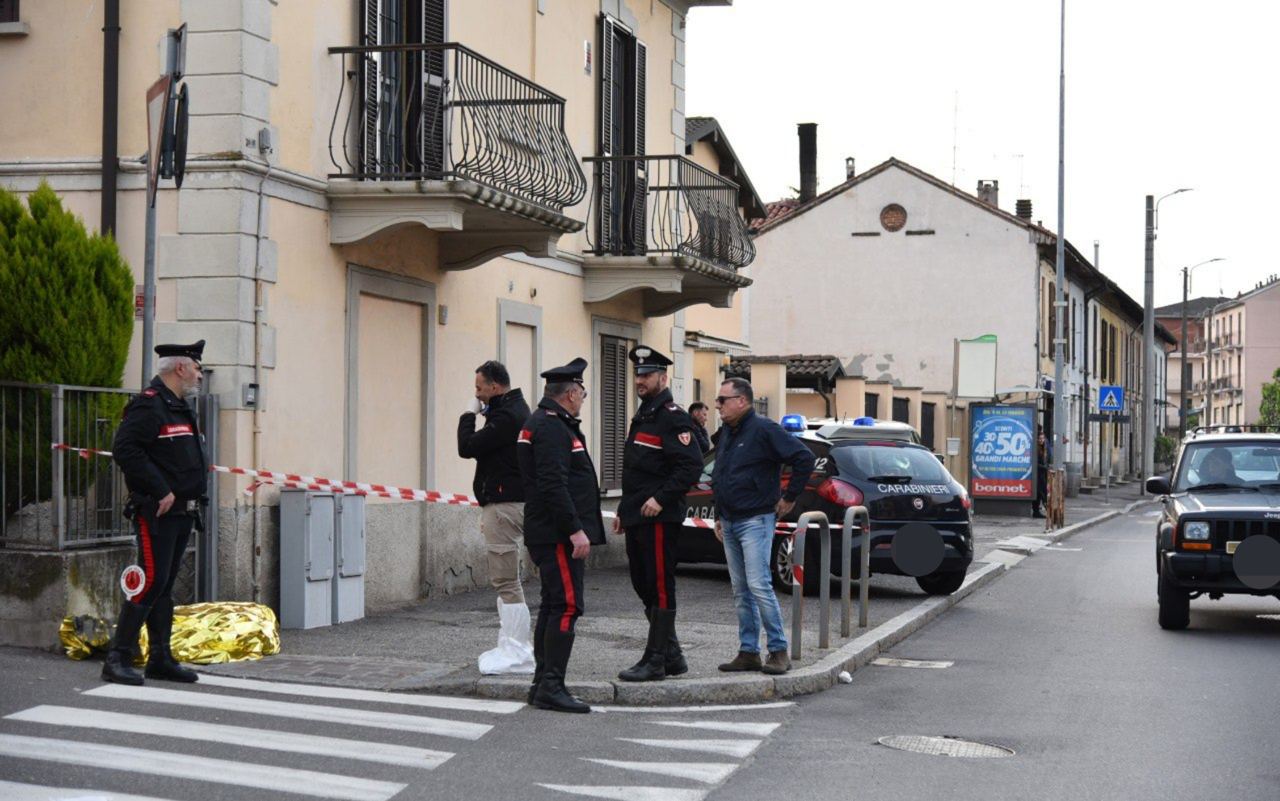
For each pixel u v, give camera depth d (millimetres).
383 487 12367
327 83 13023
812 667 10258
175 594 11273
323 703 8656
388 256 14039
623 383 20125
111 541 10438
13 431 10250
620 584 16156
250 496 11781
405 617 12836
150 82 11984
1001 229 43938
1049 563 21500
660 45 21359
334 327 13125
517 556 9781
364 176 13102
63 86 12172
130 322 10922
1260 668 11188
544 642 8891
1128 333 68375
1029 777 7430
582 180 15352
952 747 8141
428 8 14570
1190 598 13555
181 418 9031
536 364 17453
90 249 10633
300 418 12586
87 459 10336
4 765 6820
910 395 36062
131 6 12016
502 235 14898
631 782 7023
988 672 10945
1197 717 9125
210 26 11828
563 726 8328
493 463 9727
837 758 7773
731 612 13555
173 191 11867
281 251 12305
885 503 15023
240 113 11758
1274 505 13234
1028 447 31484
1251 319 125375
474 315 15867
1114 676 10766
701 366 27125
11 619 9992
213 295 11766
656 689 9258
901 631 12812
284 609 11891
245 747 7379
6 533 10219
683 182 21578
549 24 17625
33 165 12125
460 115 14414
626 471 9617
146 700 8438
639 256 18500
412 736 7836
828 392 33719
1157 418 81750
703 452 17141
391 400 14266
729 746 7961
